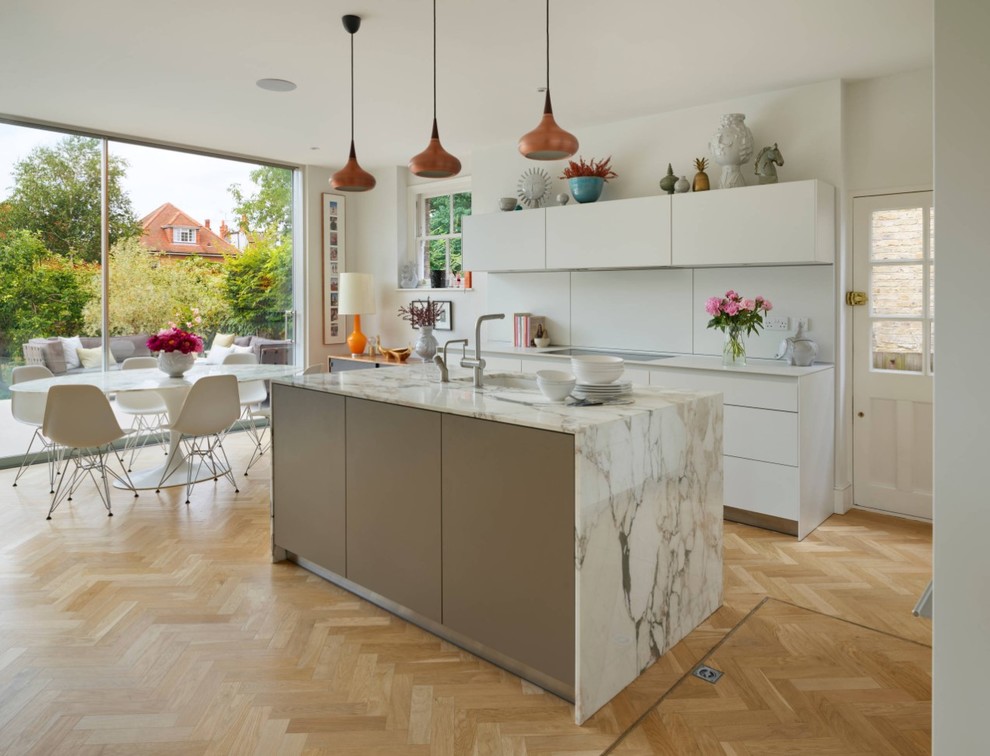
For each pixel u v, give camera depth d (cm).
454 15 325
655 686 236
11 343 512
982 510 116
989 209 113
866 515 425
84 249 543
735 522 415
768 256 405
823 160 418
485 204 588
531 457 223
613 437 223
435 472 257
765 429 389
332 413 302
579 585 212
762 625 279
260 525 401
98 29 342
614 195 509
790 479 382
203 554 355
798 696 230
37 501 444
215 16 327
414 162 308
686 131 472
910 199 402
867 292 422
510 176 570
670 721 217
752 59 379
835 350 421
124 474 509
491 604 241
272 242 665
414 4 313
